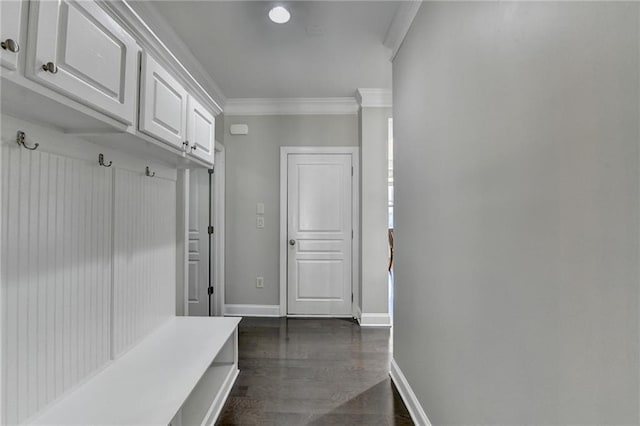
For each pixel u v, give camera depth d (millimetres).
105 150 1542
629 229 589
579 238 704
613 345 626
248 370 2404
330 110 3697
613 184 619
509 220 964
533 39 849
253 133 3734
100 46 1107
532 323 862
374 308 3402
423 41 1740
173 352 1725
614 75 614
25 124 1104
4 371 1041
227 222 3742
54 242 1237
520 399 914
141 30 1331
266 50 2582
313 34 2350
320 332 3213
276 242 3740
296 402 1994
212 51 2598
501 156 1005
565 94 738
